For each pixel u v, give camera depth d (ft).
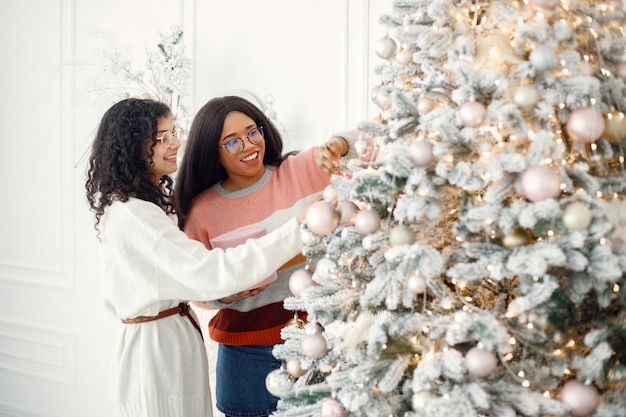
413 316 3.66
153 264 5.40
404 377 3.96
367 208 3.79
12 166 10.87
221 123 5.95
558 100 3.34
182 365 5.66
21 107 10.68
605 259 3.23
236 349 6.20
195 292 5.38
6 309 10.98
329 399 3.77
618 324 3.39
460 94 3.45
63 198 10.20
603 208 3.31
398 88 3.98
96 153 5.77
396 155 3.57
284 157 6.45
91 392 10.12
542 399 3.38
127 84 9.34
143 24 9.36
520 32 3.41
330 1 7.81
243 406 6.17
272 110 8.18
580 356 3.44
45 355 10.64
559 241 3.31
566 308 3.37
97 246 9.90
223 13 8.64
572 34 3.49
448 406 3.32
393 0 4.00
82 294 10.13
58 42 10.17
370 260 3.82
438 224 3.95
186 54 8.96
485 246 3.46
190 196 6.27
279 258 5.08
